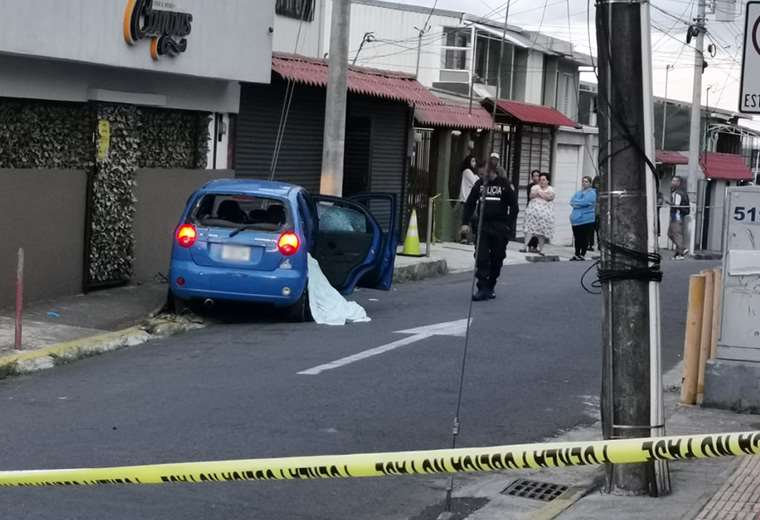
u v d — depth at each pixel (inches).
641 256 278.8
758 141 2498.8
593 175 1620.3
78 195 592.1
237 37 704.4
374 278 610.2
